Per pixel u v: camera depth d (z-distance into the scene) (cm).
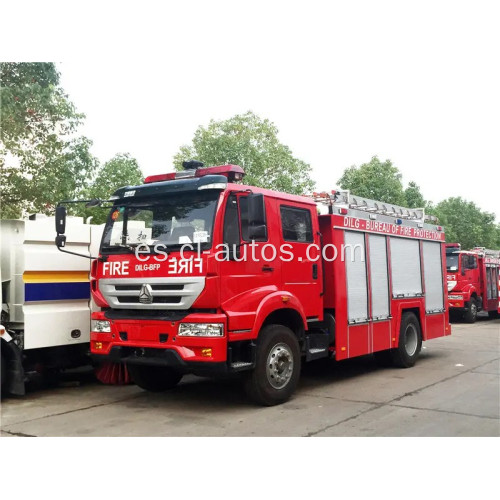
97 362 834
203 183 649
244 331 636
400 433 562
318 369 968
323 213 817
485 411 650
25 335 731
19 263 743
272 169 2583
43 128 1305
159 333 645
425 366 993
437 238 1136
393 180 3178
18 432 586
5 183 1286
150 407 698
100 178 1933
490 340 1388
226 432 575
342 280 820
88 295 816
